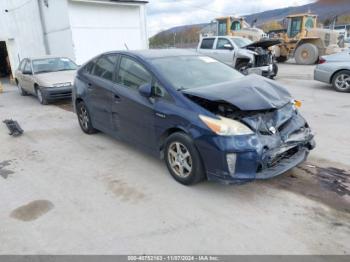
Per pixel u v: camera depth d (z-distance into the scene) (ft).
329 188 11.00
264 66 35.88
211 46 40.50
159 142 12.16
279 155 10.64
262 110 10.56
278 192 10.83
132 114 13.08
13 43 55.88
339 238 8.40
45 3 45.16
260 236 8.58
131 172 12.81
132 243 8.47
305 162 13.17
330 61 29.43
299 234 8.61
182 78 12.33
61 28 43.60
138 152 15.01
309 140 11.94
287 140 10.78
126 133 13.99
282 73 45.29
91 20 43.80
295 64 58.90
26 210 10.27
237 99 10.32
